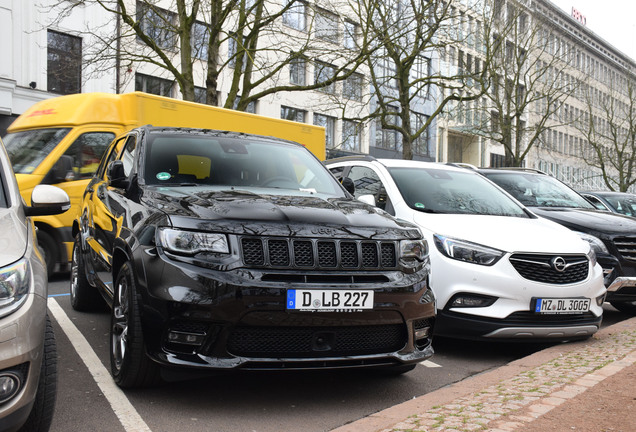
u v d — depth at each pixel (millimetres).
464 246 5785
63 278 9742
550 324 5742
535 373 4938
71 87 24609
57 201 3801
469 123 41531
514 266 5719
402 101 22078
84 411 3963
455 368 5508
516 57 30891
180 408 4078
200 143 5562
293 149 6055
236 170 5332
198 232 3898
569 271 5914
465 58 29094
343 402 4355
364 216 4449
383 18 20594
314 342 3906
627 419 3680
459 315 5711
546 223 6770
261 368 3828
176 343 3838
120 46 21578
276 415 4023
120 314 4465
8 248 2963
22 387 2791
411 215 6438
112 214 5230
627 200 13703
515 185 9172
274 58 31969
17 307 2797
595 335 6691
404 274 4250
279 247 3926
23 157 9633
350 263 4062
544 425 3594
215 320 3732
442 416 3809
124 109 9867
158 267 3928
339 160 8492
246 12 17422
